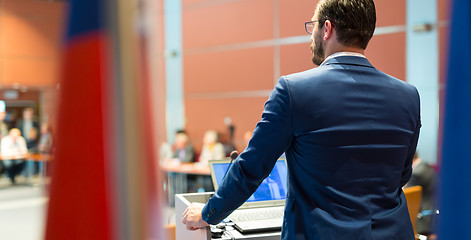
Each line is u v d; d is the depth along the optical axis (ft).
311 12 7.44
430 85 16.58
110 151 1.02
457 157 0.99
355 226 3.24
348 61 3.57
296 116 3.34
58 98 1.04
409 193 7.73
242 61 24.61
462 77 0.98
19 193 26.61
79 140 1.03
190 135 26.94
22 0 30.94
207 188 20.21
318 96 3.35
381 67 17.35
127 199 1.02
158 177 1.03
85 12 1.00
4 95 32.04
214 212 3.84
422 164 10.65
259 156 3.46
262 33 23.47
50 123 1.07
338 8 3.60
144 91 1.00
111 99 1.00
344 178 3.33
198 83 26.53
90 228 1.04
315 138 3.33
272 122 3.40
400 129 3.53
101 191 1.03
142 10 0.99
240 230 4.76
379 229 3.35
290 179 3.61
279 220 5.07
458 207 0.99
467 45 0.97
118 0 0.98
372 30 3.70
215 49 25.75
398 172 3.60
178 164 20.95
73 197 1.05
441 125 1.02
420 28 16.61
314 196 3.41
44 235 1.08
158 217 1.02
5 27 30.60
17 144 30.09
